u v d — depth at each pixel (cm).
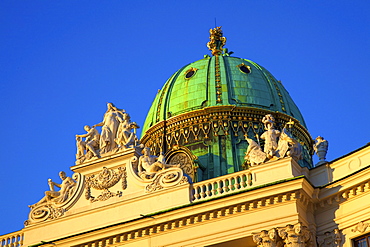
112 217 5131
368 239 4606
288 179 4694
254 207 4772
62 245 5156
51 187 5397
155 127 6353
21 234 5400
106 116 5453
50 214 5341
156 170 5156
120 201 5147
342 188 4712
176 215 4897
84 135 5434
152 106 6606
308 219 4775
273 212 4728
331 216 4766
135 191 5153
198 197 4975
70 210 5300
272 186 4719
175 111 6347
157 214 4934
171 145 6228
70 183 5375
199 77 6462
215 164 5991
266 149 4931
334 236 4709
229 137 6109
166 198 5031
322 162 5038
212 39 6888
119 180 5231
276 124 6241
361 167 4750
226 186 4950
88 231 5081
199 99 6309
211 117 6188
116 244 5047
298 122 6378
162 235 4944
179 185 5028
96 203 5228
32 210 5400
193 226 4884
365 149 4756
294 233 4641
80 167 5350
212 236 4809
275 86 6506
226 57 6681
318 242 4766
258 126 6194
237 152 6053
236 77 6425
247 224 4753
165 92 6538
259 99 6306
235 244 4803
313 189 4784
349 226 4681
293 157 4881
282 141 4922
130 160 5241
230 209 4812
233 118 6191
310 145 6525
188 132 6197
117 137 5347
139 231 4984
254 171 4891
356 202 4688
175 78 6650
